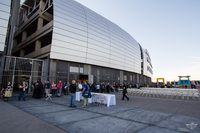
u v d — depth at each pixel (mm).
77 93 13172
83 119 6457
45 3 25359
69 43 22156
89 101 11883
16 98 14016
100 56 27344
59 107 9508
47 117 6691
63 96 17141
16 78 17609
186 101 14602
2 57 15469
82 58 23766
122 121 6223
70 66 22484
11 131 4609
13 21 19906
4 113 7203
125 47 36656
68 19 22984
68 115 7215
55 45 20438
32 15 27516
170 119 6723
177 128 5336
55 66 20562
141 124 5812
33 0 28484
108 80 29562
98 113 7859
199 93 16609
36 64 18625
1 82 15133
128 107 10133
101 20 31359
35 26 28875
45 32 22438
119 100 14805
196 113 8234
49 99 13836
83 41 24359
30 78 17562
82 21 25406
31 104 10539
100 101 11242
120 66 33188
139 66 44219
